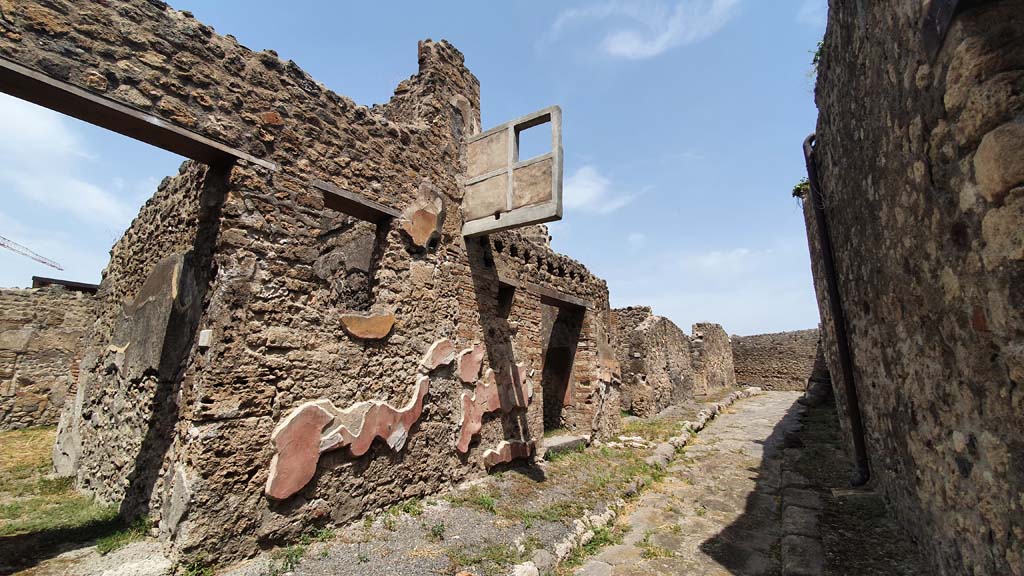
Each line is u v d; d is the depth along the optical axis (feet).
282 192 12.90
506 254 22.49
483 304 20.22
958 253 6.89
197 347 11.41
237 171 11.97
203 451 10.53
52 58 9.57
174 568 9.91
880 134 10.03
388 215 16.29
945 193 7.07
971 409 7.24
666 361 46.91
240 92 12.34
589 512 16.74
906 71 8.14
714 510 18.03
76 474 17.84
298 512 12.14
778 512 17.63
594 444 27.99
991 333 6.21
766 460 25.36
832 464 21.27
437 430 16.87
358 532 13.03
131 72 10.55
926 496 10.00
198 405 10.71
